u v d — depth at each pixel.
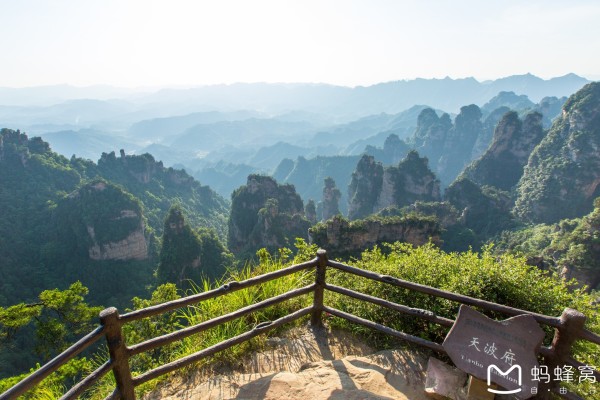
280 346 4.23
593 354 4.09
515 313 3.06
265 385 3.45
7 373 31.89
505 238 72.06
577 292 4.52
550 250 51.97
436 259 5.19
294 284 5.24
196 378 3.79
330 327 4.57
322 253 4.05
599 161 79.88
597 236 44.16
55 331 14.09
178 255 60.41
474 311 3.10
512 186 108.94
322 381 3.45
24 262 68.31
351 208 116.25
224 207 144.62
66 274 68.62
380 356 3.92
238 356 4.09
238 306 4.64
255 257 63.19
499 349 2.89
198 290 5.20
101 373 2.71
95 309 15.60
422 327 4.38
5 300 55.59
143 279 70.25
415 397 3.37
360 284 5.15
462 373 3.47
